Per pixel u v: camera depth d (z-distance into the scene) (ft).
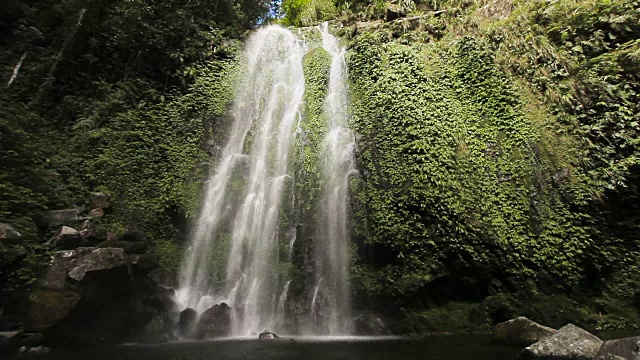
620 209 26.43
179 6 40.98
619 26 31.63
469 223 25.25
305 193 29.58
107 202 25.34
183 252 27.61
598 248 24.89
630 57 29.94
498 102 31.07
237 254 28.22
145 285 21.12
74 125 29.76
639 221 26.14
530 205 26.13
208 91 37.19
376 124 31.76
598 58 30.86
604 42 31.89
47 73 32.01
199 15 43.39
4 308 16.55
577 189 26.23
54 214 21.40
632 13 31.30
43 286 17.19
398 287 24.31
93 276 17.56
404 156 28.63
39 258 18.12
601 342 16.11
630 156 26.84
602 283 24.80
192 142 33.17
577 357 15.33
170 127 33.19
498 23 36.68
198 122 34.71
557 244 24.86
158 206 28.07
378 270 25.66
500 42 34.99
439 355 16.07
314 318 24.22
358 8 51.03
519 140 28.78
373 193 27.84
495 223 25.36
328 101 36.60
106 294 18.08
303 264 26.53
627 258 25.12
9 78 30.14
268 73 41.39
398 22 42.70
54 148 26.68
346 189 29.14
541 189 26.66
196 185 30.55
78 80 33.45
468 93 32.60
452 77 34.01
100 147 28.96
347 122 33.86
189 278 26.84
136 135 31.01
